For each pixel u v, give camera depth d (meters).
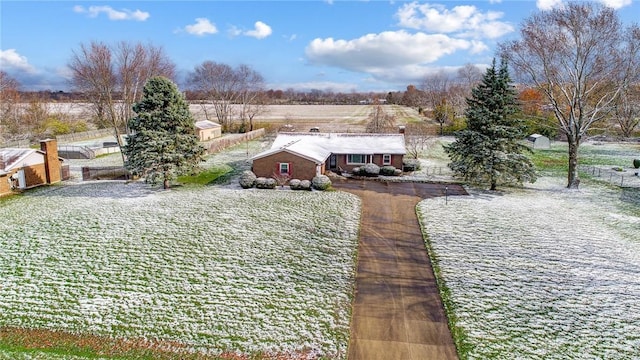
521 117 36.94
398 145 41.09
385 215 27.28
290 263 20.03
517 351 13.70
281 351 13.66
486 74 34.06
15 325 14.76
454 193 32.84
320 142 41.94
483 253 21.22
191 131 34.06
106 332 14.47
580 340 14.19
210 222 25.44
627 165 43.19
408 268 19.78
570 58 32.19
